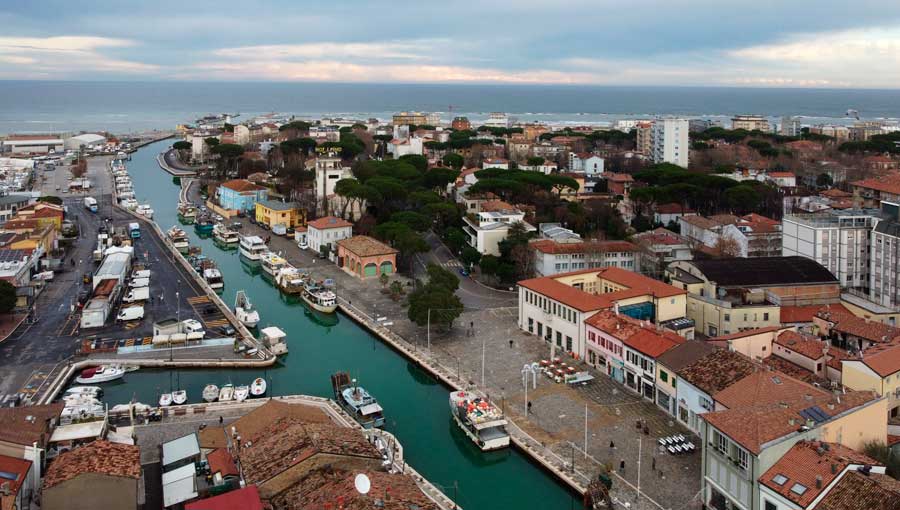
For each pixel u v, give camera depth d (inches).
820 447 3203.7
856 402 3565.5
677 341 4815.5
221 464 3673.7
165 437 4303.6
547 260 7578.7
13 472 3383.4
